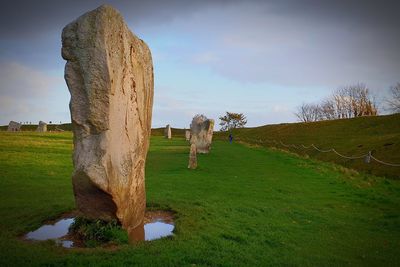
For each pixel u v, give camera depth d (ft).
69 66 33.60
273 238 39.75
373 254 37.63
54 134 174.81
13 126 217.97
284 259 33.42
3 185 59.82
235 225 42.83
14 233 35.47
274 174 90.07
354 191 72.84
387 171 127.24
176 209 46.26
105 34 32.99
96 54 32.78
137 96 40.01
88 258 29.07
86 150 32.96
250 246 35.86
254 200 58.70
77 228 35.37
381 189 76.69
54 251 30.68
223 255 32.09
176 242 34.14
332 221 49.78
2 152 97.25
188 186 66.18
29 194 53.88
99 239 33.47
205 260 30.42
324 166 109.70
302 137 262.67
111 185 32.71
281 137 279.90
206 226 40.32
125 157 36.50
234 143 211.61
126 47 37.06
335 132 247.91
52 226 38.65
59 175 72.64
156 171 84.74
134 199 38.63
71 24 33.68
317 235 42.86
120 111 35.63
